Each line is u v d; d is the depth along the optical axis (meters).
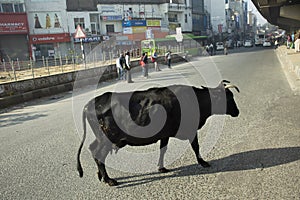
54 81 13.77
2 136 6.92
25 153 5.63
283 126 6.17
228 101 4.61
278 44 50.25
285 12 23.38
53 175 4.60
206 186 3.94
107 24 38.00
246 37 89.25
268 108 7.76
